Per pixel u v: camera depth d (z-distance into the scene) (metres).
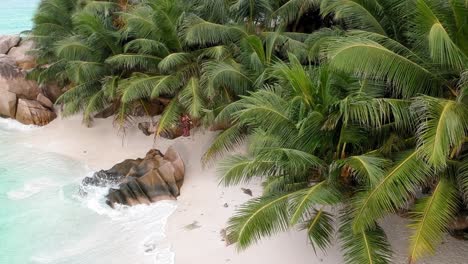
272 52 11.88
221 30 12.30
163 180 11.52
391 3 8.46
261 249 8.88
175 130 13.77
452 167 6.86
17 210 11.40
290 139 7.77
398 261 7.80
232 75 11.16
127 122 14.89
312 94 7.70
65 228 10.56
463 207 7.78
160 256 9.23
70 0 17.44
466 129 6.52
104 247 9.78
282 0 13.98
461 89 6.33
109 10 16.28
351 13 8.60
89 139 15.04
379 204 6.36
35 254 9.71
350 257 6.84
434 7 6.86
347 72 7.02
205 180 11.77
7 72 17.44
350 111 6.95
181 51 13.31
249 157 8.80
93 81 14.29
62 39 15.55
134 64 12.97
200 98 11.85
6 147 15.18
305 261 8.39
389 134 7.57
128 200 11.24
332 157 7.83
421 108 6.34
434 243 6.28
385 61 6.68
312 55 10.02
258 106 7.64
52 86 17.61
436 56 6.36
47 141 15.50
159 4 12.77
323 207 8.12
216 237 9.55
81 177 12.94
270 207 7.25
